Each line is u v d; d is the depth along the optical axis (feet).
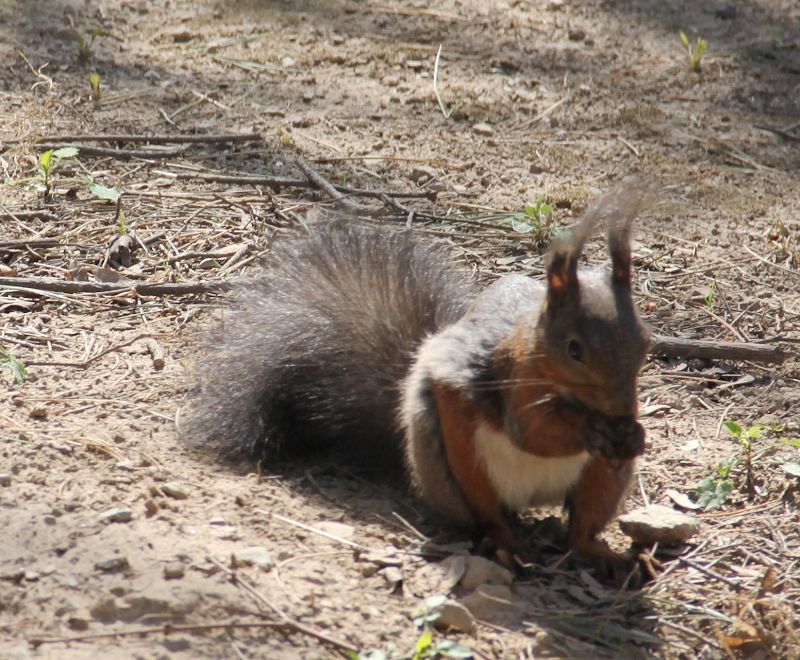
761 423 33.91
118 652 21.04
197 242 42.78
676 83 64.54
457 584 25.34
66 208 44.62
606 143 56.24
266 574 24.25
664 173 53.16
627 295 24.56
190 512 26.48
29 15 66.59
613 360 23.52
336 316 31.63
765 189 52.49
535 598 25.71
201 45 64.54
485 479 27.17
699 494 30.27
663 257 45.21
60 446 28.45
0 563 23.11
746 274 44.09
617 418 24.21
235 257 41.32
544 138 56.29
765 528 29.12
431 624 23.58
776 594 26.53
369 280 31.96
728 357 36.99
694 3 77.00
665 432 33.30
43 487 26.48
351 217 36.81
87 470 27.66
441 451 27.43
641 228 47.85
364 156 52.34
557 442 25.46
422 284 32.01
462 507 27.63
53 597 22.30
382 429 30.83
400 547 26.78
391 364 30.76
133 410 31.42
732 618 25.61
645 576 27.20
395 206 46.75
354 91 60.03
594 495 27.30
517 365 25.31
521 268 42.50
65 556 23.66
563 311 24.29
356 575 25.05
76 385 32.48
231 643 21.84
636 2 76.38
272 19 68.95
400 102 59.16
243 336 32.30
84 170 48.14
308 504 28.35
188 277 40.04
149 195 46.21
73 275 39.09
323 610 23.45
